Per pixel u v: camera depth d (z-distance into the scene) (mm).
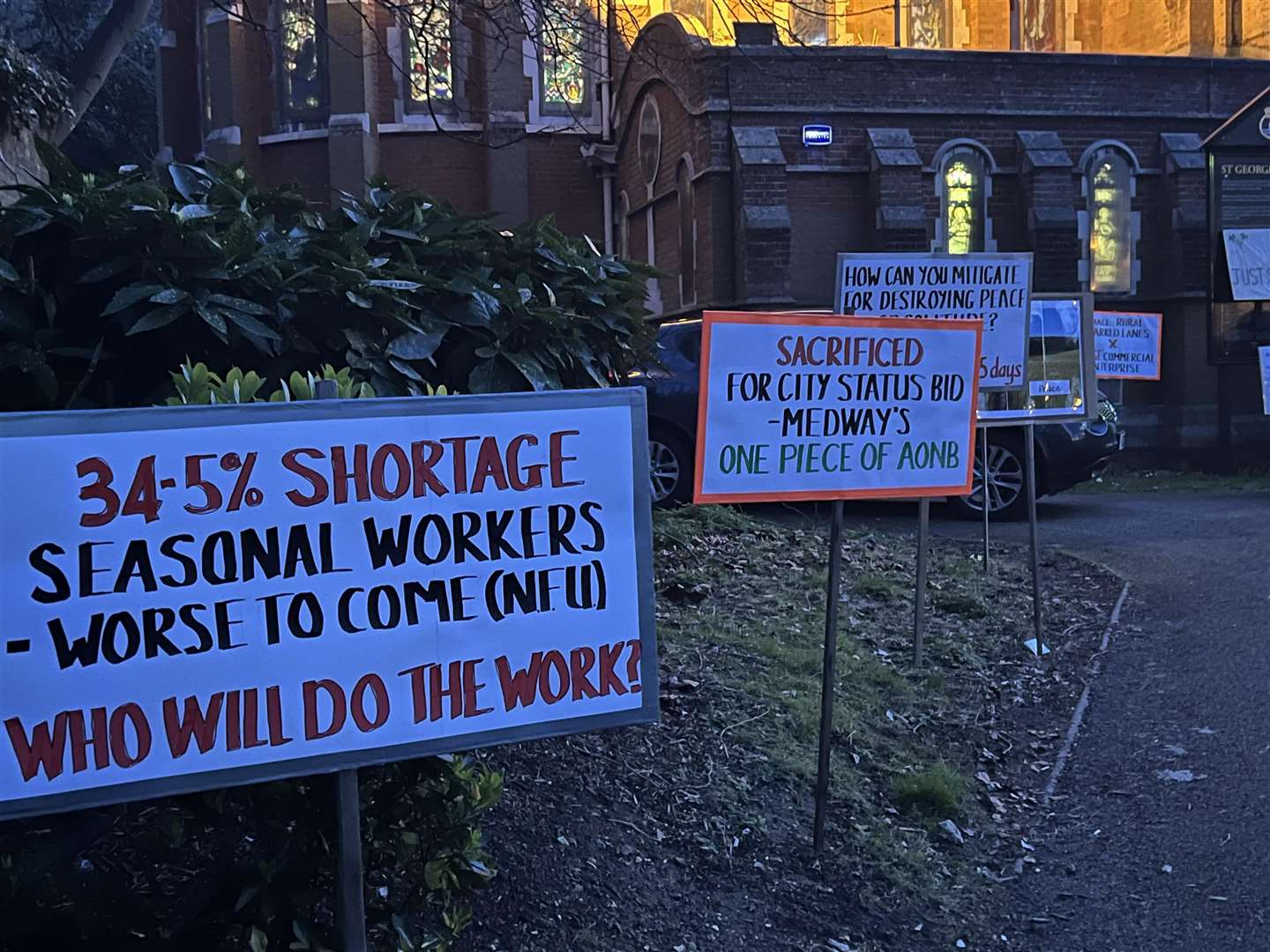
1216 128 17422
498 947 3508
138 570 2471
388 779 2963
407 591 2705
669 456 11234
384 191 5258
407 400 2705
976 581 7805
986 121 16719
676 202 17172
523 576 2826
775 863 4270
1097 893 4273
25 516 2383
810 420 4422
